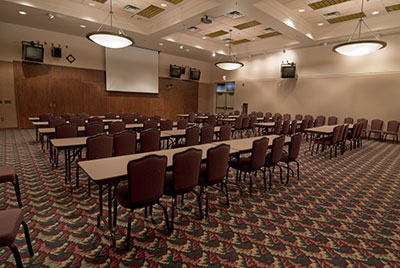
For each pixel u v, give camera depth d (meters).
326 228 2.68
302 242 2.40
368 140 9.10
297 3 7.20
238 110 14.25
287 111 11.93
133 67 11.75
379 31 8.27
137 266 2.00
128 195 2.27
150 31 9.23
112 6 7.73
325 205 3.27
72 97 10.27
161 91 13.38
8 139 7.29
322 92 10.62
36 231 2.46
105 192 3.44
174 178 2.38
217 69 15.46
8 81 8.87
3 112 8.90
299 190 3.80
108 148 3.40
